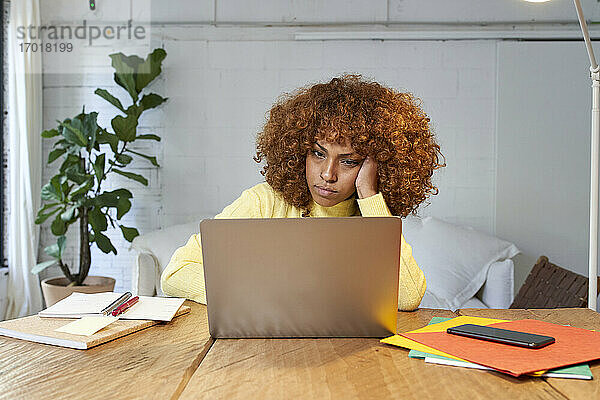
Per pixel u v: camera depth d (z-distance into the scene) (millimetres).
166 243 3477
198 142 3984
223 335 1354
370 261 1303
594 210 1989
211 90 3965
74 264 4098
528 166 3891
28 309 3873
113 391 1016
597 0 3834
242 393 1011
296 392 1017
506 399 991
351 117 1623
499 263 3396
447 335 1327
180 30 3967
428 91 3904
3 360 1185
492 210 3928
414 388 1038
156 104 3859
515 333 1299
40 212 3676
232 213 1832
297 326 1344
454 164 3916
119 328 1388
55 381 1064
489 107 3902
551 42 3859
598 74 1975
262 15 3932
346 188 1688
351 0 3906
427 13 3893
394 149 1676
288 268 1309
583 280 2850
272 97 3945
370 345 1299
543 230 3904
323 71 3920
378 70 3906
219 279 1317
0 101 3973
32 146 3898
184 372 1116
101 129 3699
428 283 3383
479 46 3887
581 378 1086
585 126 3873
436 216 3936
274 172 1794
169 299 1664
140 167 4016
